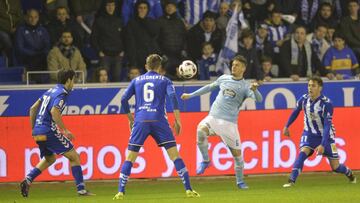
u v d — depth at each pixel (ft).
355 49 193.67
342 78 171.83
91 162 148.87
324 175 156.97
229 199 110.52
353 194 118.21
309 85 129.90
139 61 181.16
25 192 123.03
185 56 184.75
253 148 153.48
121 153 149.89
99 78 168.14
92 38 179.32
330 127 129.90
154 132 111.65
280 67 183.32
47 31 180.96
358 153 157.17
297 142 154.92
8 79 177.68
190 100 152.76
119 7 189.57
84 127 148.66
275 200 108.78
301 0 199.82
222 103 129.29
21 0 195.52
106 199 115.03
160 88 111.86
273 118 154.20
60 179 147.43
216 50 183.01
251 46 180.75
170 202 106.83
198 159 152.05
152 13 191.01
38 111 122.93
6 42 181.88
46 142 121.29
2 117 146.61
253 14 197.77
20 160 147.13
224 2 188.55
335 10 202.69
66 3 191.83
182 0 194.80
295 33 182.70
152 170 150.41
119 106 151.23
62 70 120.98
